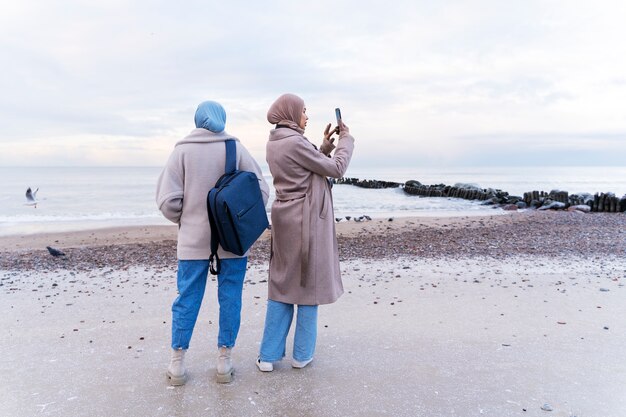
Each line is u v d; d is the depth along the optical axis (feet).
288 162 9.70
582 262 22.98
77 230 39.68
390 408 8.55
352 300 16.19
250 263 23.81
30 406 8.64
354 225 39.99
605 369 10.21
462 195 90.99
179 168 9.29
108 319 14.28
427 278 19.72
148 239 34.35
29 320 14.23
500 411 8.44
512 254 25.49
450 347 11.57
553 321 13.62
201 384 9.57
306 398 8.96
